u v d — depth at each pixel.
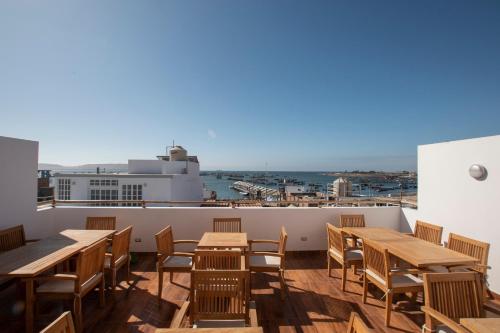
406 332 2.43
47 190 5.34
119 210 4.59
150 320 2.59
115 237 3.08
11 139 3.84
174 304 2.92
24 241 3.40
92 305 2.88
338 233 3.43
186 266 3.03
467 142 3.53
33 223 4.18
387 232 3.61
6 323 2.51
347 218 4.45
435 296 1.87
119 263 3.20
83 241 3.02
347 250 3.56
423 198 4.29
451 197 3.77
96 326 2.47
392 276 2.76
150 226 4.61
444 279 1.89
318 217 4.75
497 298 3.07
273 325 2.54
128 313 2.72
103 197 11.97
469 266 2.57
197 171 17.17
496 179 3.16
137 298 3.06
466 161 3.54
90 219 4.05
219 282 1.92
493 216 3.18
